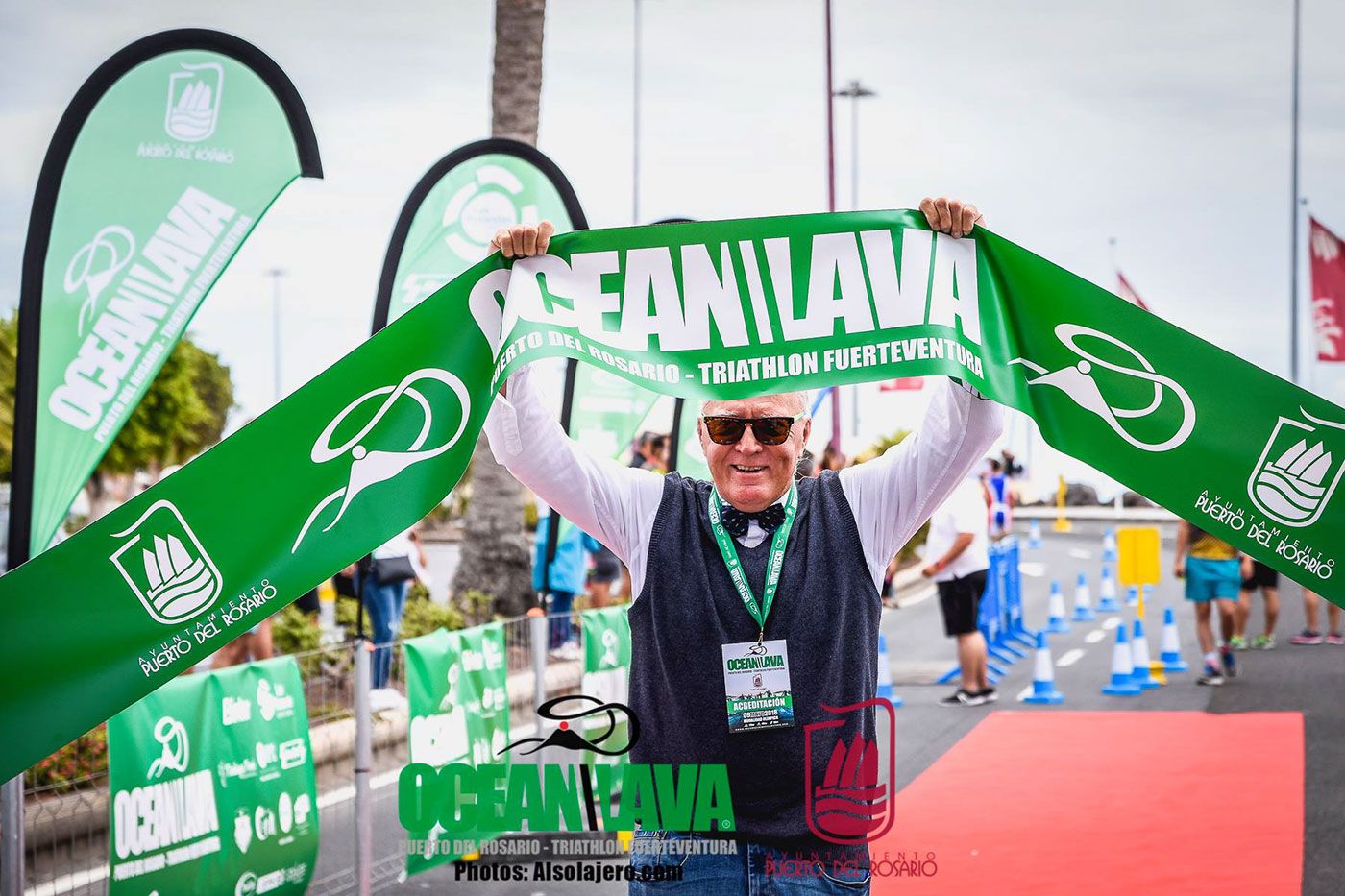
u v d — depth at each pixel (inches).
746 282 144.7
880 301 143.3
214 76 202.5
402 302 275.7
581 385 303.6
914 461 137.3
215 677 194.4
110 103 197.3
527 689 270.8
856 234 144.7
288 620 378.6
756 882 132.2
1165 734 382.9
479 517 540.1
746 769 131.9
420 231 276.7
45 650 140.6
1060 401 144.6
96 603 141.3
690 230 145.4
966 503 442.0
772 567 133.0
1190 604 780.0
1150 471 143.3
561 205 285.3
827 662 132.2
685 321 144.3
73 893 180.7
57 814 184.2
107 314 196.1
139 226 198.8
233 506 143.1
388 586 357.4
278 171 204.8
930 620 712.4
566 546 433.1
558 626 310.7
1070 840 270.2
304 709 214.5
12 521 188.7
